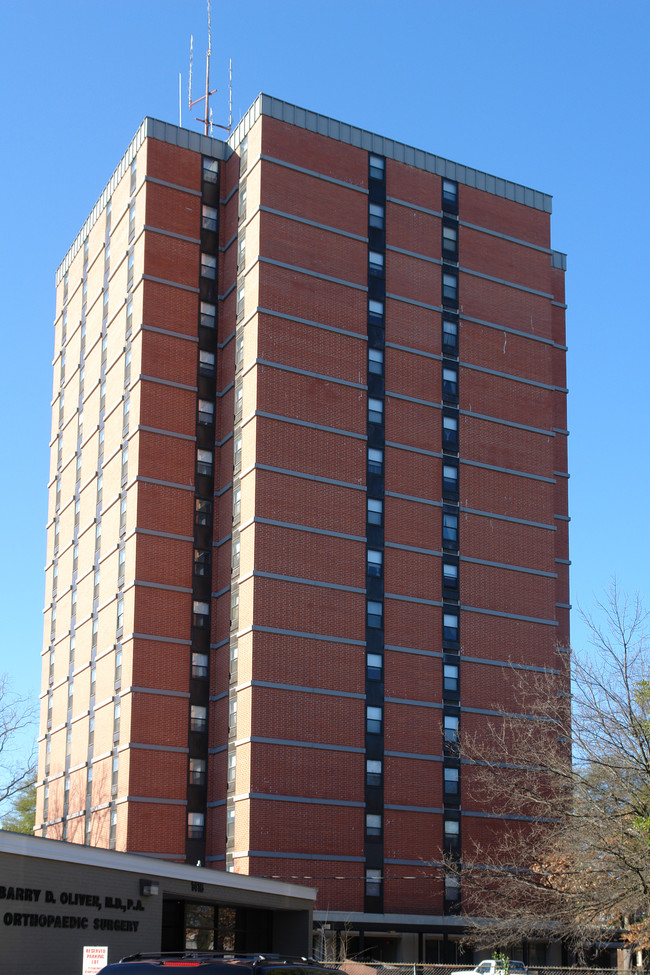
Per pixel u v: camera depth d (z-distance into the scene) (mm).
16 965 30625
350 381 65625
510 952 62031
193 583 64125
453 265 70938
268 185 65938
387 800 60875
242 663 60344
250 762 58156
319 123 68375
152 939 36906
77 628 71500
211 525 65250
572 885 37594
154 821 60156
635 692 36500
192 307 67875
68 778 69438
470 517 67625
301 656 60656
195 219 69125
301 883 57750
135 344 67125
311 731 59938
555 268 79875
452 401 68812
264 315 64000
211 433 66625
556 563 73500
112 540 67188
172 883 38312
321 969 15922
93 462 72375
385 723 61969
